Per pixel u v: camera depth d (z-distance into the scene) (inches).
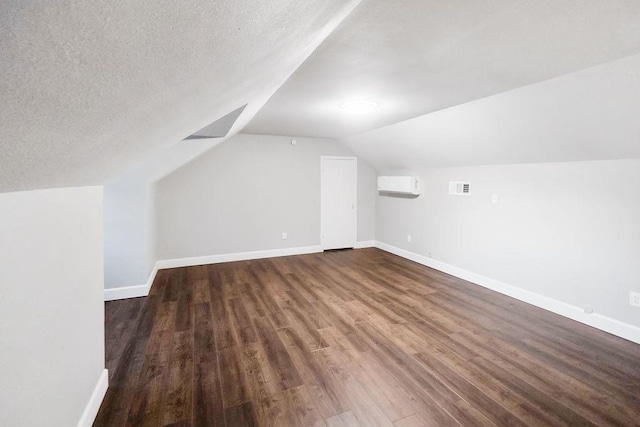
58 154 30.2
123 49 16.8
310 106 121.3
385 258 212.2
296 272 180.2
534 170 130.2
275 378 83.8
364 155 228.8
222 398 76.0
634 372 86.0
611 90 80.3
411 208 206.1
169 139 68.2
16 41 11.6
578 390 78.9
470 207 161.9
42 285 45.9
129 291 140.5
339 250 234.5
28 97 16.4
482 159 148.2
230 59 31.3
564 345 100.3
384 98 107.9
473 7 50.9
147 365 89.4
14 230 38.4
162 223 184.9
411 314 123.9
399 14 53.0
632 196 100.9
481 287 155.0
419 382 82.1
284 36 34.8
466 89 96.6
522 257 136.8
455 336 106.3
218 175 196.1
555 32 59.3
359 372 86.5
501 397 76.4
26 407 41.3
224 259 201.5
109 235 136.6
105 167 53.4
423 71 80.6
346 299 139.6
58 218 51.5
